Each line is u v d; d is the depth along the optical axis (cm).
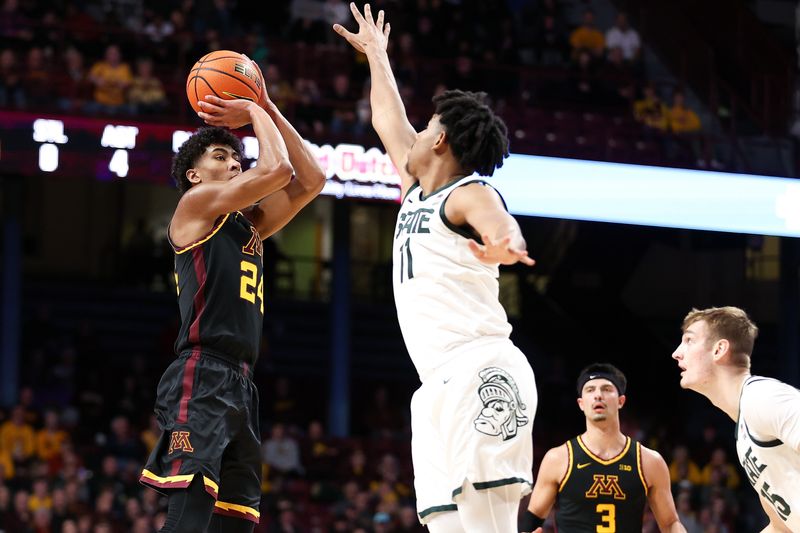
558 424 2170
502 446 447
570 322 2564
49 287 2355
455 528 453
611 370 772
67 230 2531
